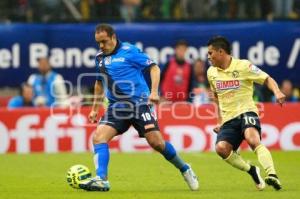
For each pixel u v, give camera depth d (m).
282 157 52.88
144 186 37.38
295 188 36.03
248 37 68.06
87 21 67.50
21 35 67.25
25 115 57.84
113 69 34.34
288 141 58.47
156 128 34.12
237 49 68.06
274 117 58.34
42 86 61.88
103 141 34.00
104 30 34.16
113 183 38.75
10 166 47.97
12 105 62.19
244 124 34.06
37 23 67.38
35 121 57.91
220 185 37.66
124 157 53.50
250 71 34.38
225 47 34.53
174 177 41.56
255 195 32.78
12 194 34.06
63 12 70.44
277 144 58.47
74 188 34.66
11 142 57.81
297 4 71.00
